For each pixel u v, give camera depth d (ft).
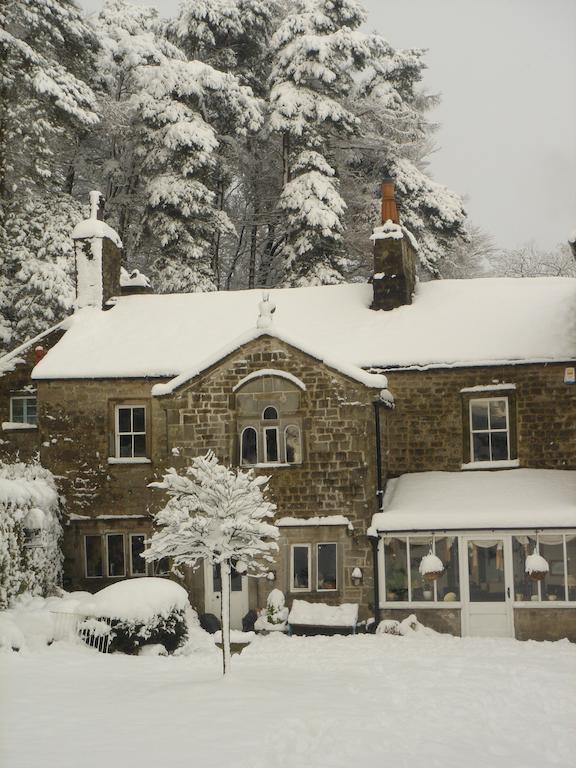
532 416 73.41
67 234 102.68
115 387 78.07
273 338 71.10
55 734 34.99
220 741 33.76
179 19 131.64
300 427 70.59
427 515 67.46
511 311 78.69
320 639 64.34
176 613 60.54
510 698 42.86
